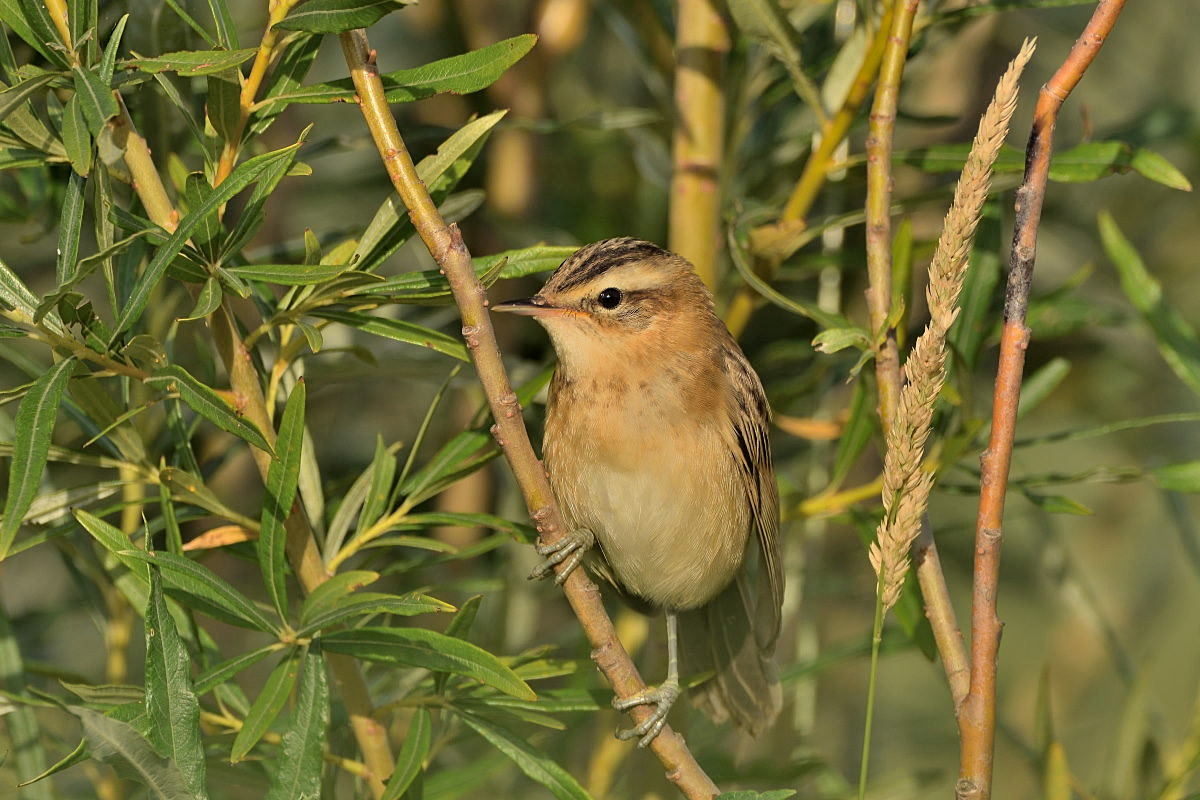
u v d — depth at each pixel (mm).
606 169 14195
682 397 10000
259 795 10516
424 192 6789
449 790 9852
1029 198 6660
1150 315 10336
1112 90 15234
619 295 10023
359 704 8133
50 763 9516
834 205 11625
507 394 7035
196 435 10789
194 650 8539
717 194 10602
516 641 11883
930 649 9180
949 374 9781
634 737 8188
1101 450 16344
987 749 6789
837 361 11578
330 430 14031
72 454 7832
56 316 6816
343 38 6695
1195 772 10500
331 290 7594
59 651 13500
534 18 13367
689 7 10398
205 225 6992
